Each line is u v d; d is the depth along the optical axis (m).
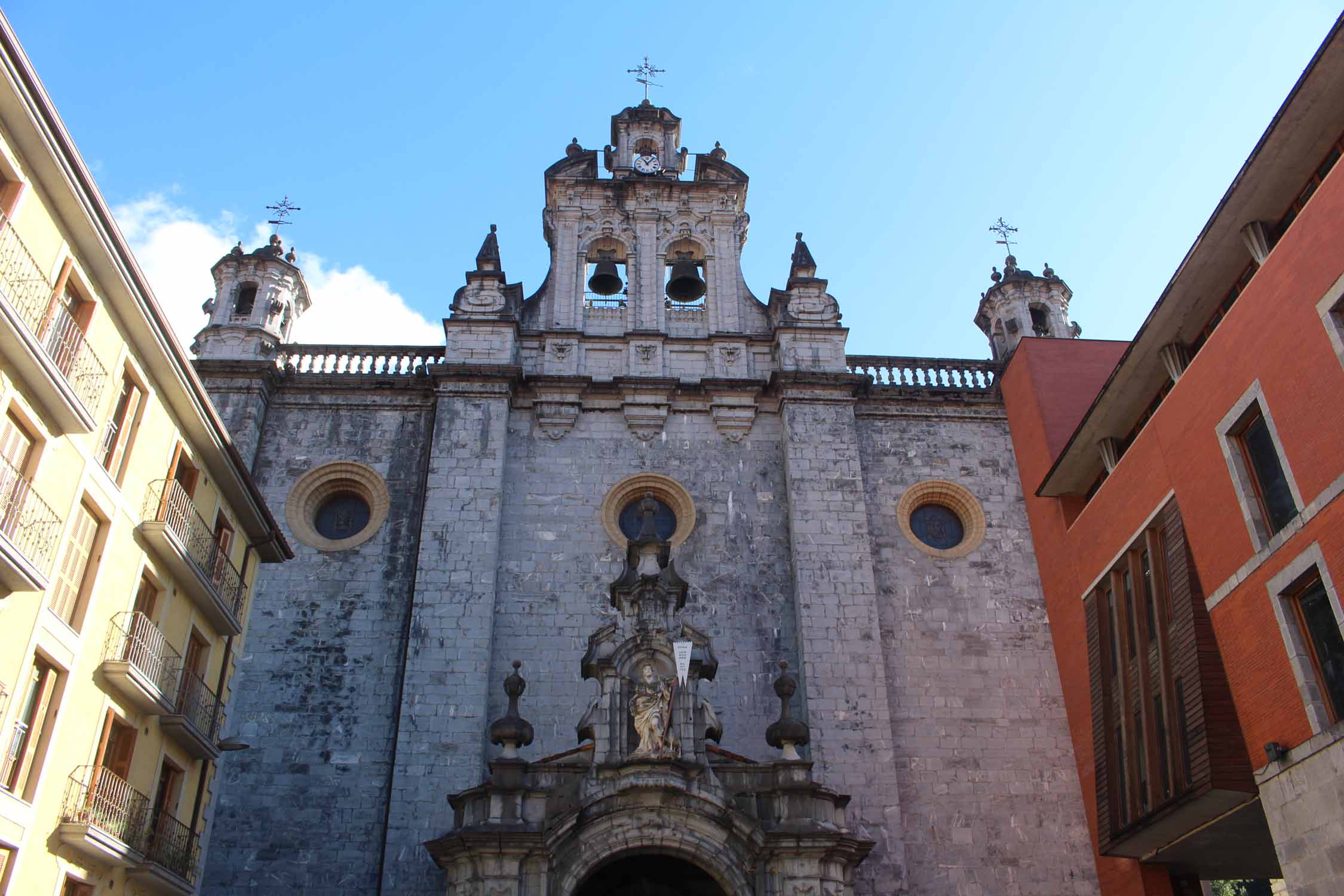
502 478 33.38
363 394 35.53
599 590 32.41
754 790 24.88
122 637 21.72
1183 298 25.44
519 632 31.47
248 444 33.81
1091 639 29.67
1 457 17.84
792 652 31.80
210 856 27.91
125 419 22.59
